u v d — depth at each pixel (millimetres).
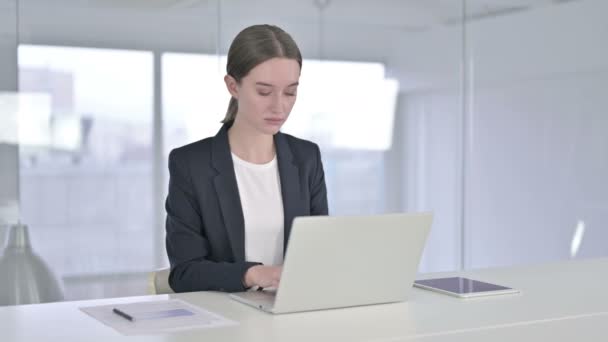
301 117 4344
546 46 4840
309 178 2516
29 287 3777
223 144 2398
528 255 4891
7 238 3740
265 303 1932
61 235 3846
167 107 4031
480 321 1795
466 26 4684
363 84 4480
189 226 2314
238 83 2309
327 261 1868
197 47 4094
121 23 3914
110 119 3912
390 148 4566
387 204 4578
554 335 1828
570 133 4902
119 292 3990
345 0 4414
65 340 1604
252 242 2381
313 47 4359
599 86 4934
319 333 1672
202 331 1679
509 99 4789
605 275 2465
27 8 3734
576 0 4875
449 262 4746
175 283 2264
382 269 1957
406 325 1752
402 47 4562
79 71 3840
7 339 1612
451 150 4695
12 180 3738
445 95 4664
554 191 4902
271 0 4246
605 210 4984
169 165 2377
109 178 3924
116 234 3959
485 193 4777
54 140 3807
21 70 3732
